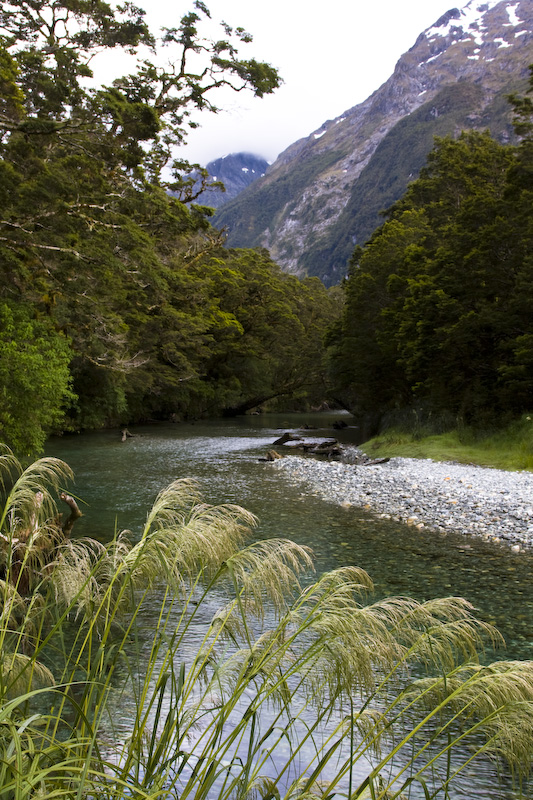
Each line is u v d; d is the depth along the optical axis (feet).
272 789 9.16
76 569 10.49
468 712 8.65
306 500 53.93
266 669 9.04
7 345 60.90
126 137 77.20
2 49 68.39
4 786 6.79
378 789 8.90
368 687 8.80
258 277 205.77
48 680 9.97
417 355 93.81
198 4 102.99
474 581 30.55
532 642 22.44
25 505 10.00
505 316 83.15
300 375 218.38
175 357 164.45
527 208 82.02
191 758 14.16
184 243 152.66
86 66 71.67
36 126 66.18
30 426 62.28
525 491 52.85
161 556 8.38
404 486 58.29
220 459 85.97
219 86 109.09
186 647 21.02
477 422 89.81
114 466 76.79
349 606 9.23
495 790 13.80
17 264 68.54
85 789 7.73
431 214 137.18
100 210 86.17
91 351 110.83
